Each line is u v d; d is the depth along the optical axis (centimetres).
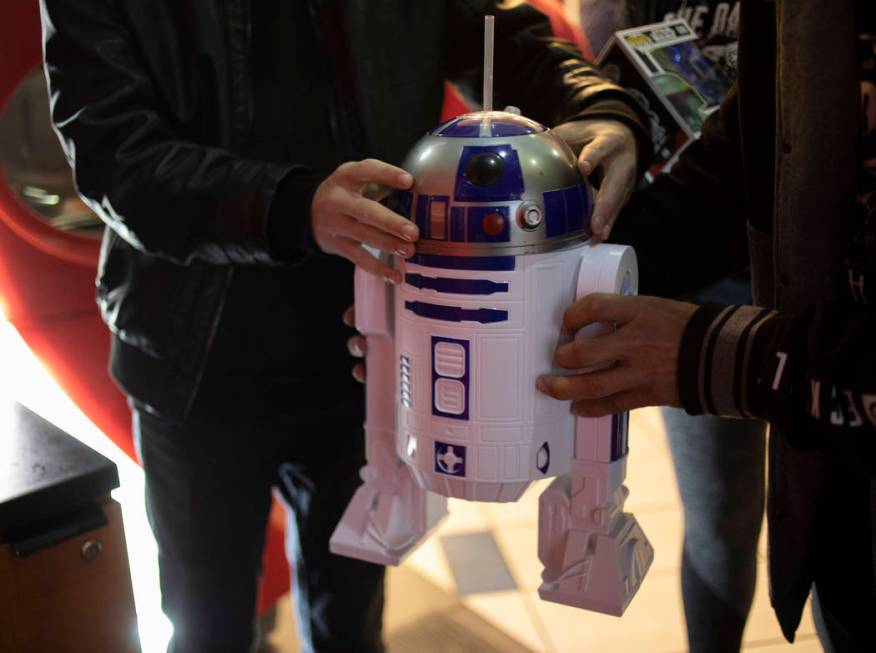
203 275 115
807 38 75
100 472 77
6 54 147
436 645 188
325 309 121
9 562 74
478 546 219
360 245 89
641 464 251
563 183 80
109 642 81
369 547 95
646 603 199
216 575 129
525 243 78
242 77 112
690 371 76
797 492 84
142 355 121
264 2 113
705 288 108
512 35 124
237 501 127
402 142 120
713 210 103
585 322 80
